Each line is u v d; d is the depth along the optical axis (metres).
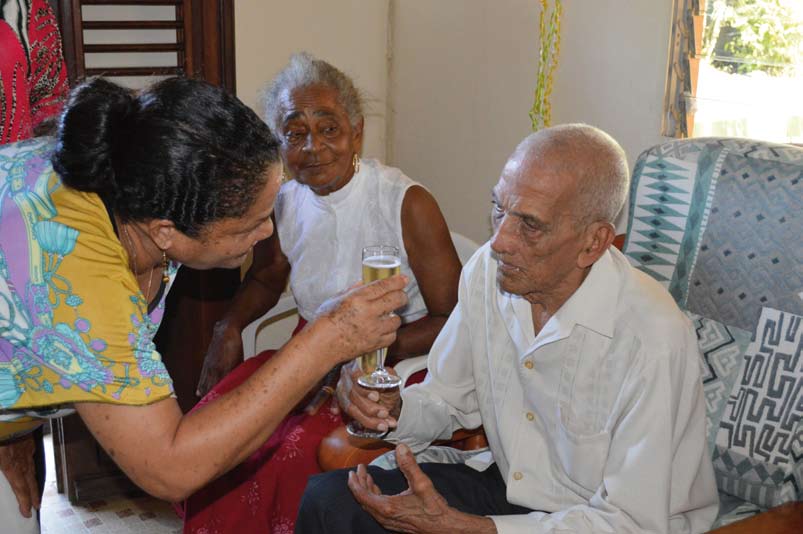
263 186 1.12
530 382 1.45
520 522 1.33
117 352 1.14
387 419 1.51
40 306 1.13
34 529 1.57
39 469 1.70
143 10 2.50
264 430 1.24
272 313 2.29
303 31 2.80
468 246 2.14
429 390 1.60
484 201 2.64
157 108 1.07
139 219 1.12
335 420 1.90
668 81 2.01
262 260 2.21
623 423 1.33
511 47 2.45
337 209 2.03
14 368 1.18
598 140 1.30
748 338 1.50
